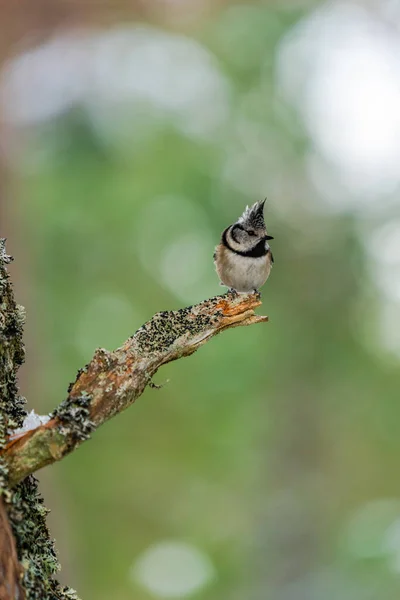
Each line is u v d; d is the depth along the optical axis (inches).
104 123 567.8
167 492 716.7
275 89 694.5
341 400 747.4
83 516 690.2
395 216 698.8
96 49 563.8
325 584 552.7
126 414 702.5
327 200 713.6
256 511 731.4
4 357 159.8
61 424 146.8
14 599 141.8
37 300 631.8
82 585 660.1
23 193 609.6
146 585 671.8
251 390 724.0
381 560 521.0
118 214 671.1
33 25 518.9
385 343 741.3
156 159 683.4
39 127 562.3
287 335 728.3
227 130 706.2
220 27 619.2
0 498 142.1
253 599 697.0
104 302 698.8
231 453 732.0
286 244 715.4
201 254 696.4
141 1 520.1
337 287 719.1
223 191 700.0
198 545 712.4
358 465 761.6
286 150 707.4
